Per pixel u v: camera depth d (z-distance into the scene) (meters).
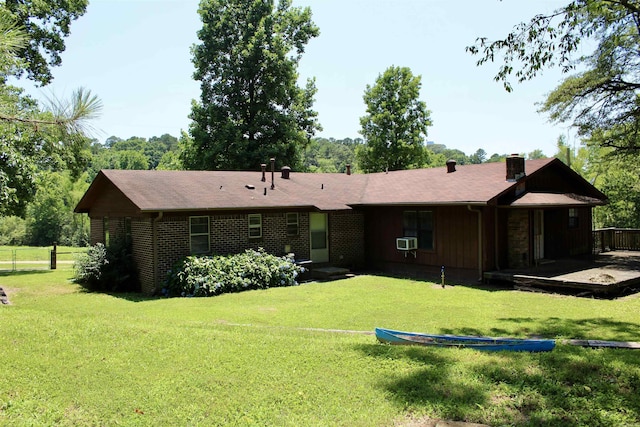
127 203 15.88
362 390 5.47
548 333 8.62
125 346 7.12
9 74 6.18
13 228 49.44
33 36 19.47
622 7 10.98
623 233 20.92
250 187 18.28
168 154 57.09
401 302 12.20
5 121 6.01
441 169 20.08
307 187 20.28
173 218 14.80
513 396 5.24
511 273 14.52
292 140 34.09
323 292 14.01
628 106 17.97
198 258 14.66
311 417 4.81
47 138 6.19
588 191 18.98
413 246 17.64
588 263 16.33
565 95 18.58
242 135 33.34
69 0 20.80
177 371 6.08
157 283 14.34
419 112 43.12
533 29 9.55
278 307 11.76
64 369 6.12
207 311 11.16
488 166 18.31
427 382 5.65
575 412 4.80
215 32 33.62
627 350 6.93
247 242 16.67
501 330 8.97
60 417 4.82
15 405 5.06
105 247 15.87
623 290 12.77
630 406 4.91
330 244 19.14
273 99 34.34
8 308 10.62
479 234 15.30
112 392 5.42
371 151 43.06
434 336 7.47
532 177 16.66
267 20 32.97
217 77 34.16
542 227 17.08
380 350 6.98
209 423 4.71
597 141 20.00
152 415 4.88
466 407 4.96
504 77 9.87
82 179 52.12
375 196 19.62
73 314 10.35
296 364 6.36
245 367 6.23
